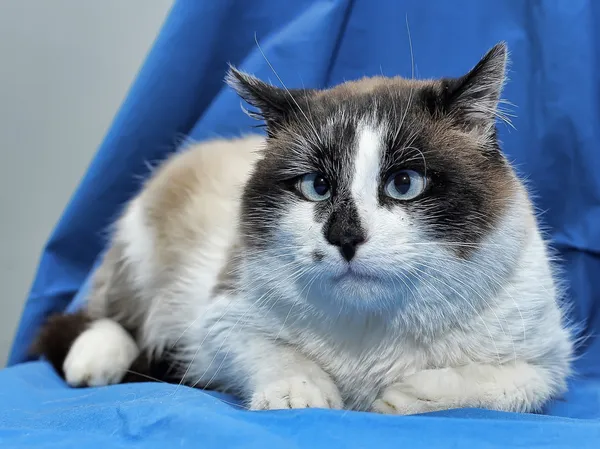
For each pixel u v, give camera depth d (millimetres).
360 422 870
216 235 1354
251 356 1133
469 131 1081
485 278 1027
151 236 1466
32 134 1998
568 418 1000
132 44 2020
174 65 1790
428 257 971
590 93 1722
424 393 1002
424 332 1060
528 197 1288
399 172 993
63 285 1855
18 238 2020
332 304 1048
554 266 1433
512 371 1069
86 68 2006
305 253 995
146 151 1845
